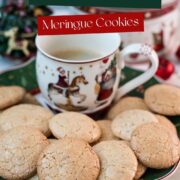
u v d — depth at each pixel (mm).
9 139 381
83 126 396
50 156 358
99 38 461
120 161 365
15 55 542
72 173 346
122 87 472
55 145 367
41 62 426
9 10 549
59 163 353
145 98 457
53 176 347
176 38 594
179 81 525
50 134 410
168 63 530
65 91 427
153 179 372
